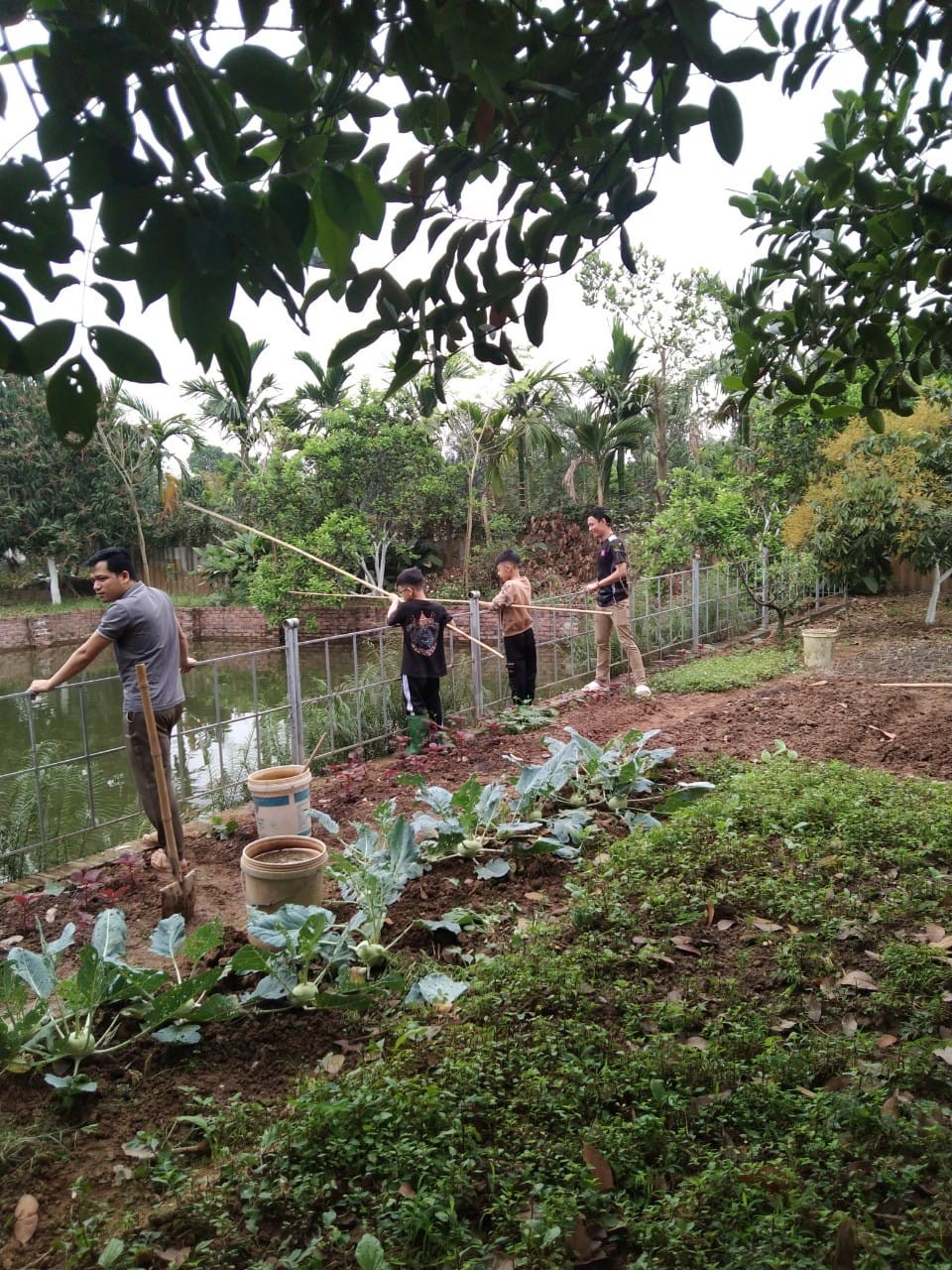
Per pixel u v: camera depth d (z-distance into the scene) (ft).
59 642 79.71
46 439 80.94
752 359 11.09
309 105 4.49
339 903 15.57
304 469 61.72
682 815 18.42
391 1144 9.19
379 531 61.87
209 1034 11.93
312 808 21.62
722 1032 11.29
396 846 15.19
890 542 43.50
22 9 4.09
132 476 76.33
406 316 7.16
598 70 6.18
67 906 16.58
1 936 15.46
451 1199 8.44
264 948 13.82
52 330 4.45
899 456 41.45
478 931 14.70
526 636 30.53
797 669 37.17
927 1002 11.66
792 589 48.44
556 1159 9.02
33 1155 9.61
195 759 30.35
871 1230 7.88
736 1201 8.41
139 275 4.24
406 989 12.85
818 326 10.78
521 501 71.92
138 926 15.66
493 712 31.24
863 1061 10.65
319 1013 12.32
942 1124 9.36
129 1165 9.63
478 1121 9.79
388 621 26.91
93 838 23.21
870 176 9.53
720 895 14.87
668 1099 9.82
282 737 27.17
